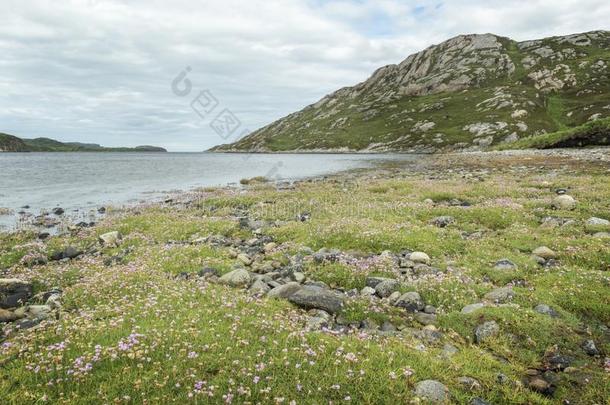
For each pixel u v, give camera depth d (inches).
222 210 1229.1
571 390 328.2
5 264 695.7
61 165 4389.8
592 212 888.9
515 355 375.6
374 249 710.5
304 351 336.8
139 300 444.8
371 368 323.0
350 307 462.9
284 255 690.8
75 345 339.3
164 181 2513.5
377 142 7445.9
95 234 922.1
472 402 303.6
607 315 442.9
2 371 309.9
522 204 1011.9
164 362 314.5
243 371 303.0
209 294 470.0
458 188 1350.9
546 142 3420.3
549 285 515.8
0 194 1844.2
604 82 6717.5
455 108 7765.8
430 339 402.3
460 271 577.6
